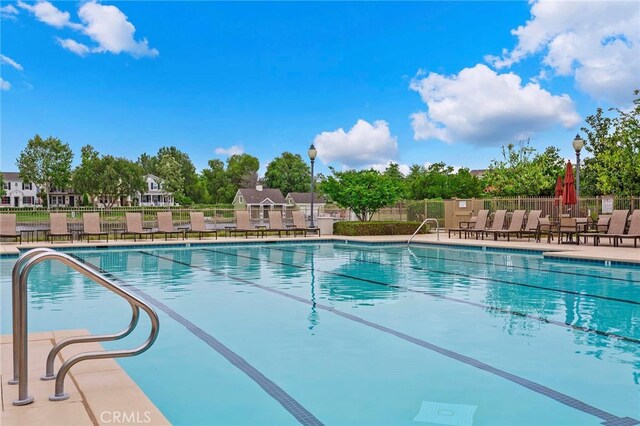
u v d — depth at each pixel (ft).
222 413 11.78
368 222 70.28
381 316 21.67
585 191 110.11
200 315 21.99
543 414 11.55
